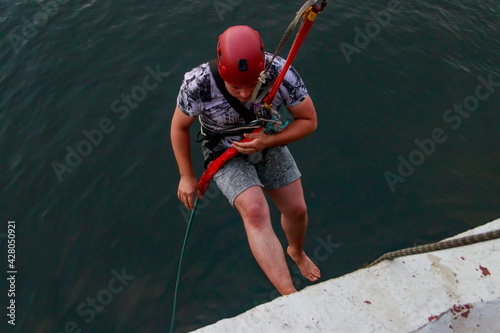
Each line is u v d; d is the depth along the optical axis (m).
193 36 4.97
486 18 5.36
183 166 2.30
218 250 3.35
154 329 2.97
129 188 3.73
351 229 3.42
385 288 1.72
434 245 1.87
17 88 4.57
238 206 2.17
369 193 3.63
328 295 1.69
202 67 1.97
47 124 4.23
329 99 4.28
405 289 1.72
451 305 1.67
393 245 3.31
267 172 2.37
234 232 3.45
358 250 3.30
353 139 3.98
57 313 3.06
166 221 3.53
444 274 1.77
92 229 3.50
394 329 1.60
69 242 3.44
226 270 3.25
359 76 4.50
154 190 3.71
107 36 5.06
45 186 3.79
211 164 2.27
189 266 3.27
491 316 1.71
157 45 4.89
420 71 4.57
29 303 3.13
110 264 3.30
